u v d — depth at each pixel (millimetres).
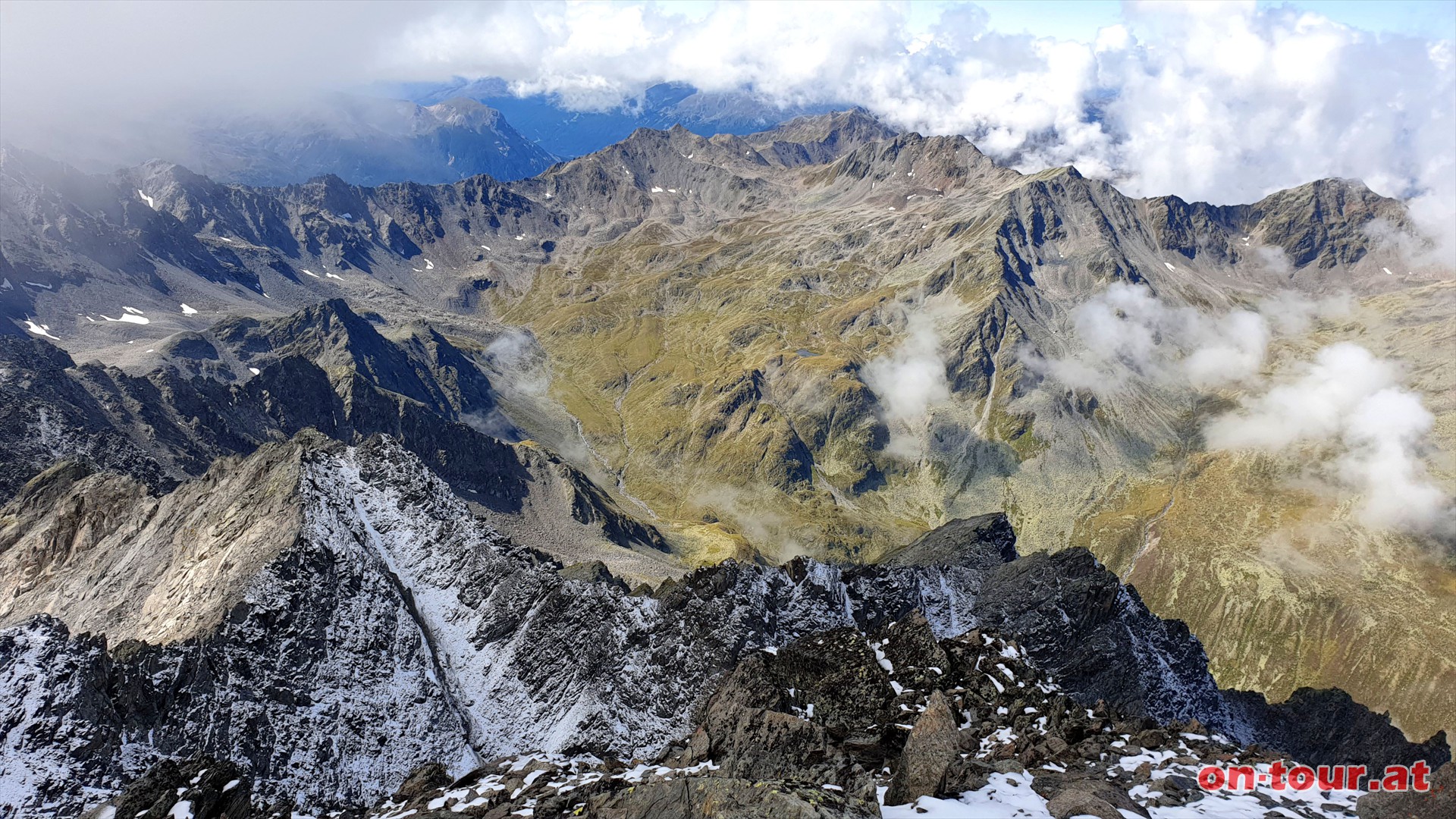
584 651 108500
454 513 138375
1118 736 53062
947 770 40750
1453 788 36031
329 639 108625
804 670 61656
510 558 128875
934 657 64938
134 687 87188
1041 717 57844
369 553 126625
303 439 149750
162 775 61250
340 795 93312
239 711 94375
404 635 115312
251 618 104625
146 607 119375
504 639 116750
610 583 125500
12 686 76938
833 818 34438
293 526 119375
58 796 72188
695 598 107062
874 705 58125
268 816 63219
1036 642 138750
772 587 116688
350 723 100750
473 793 56875
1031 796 40094
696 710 93375
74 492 158625
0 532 162250
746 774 48469
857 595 132750
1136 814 37406
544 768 61281
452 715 107438
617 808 40812
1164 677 138250
